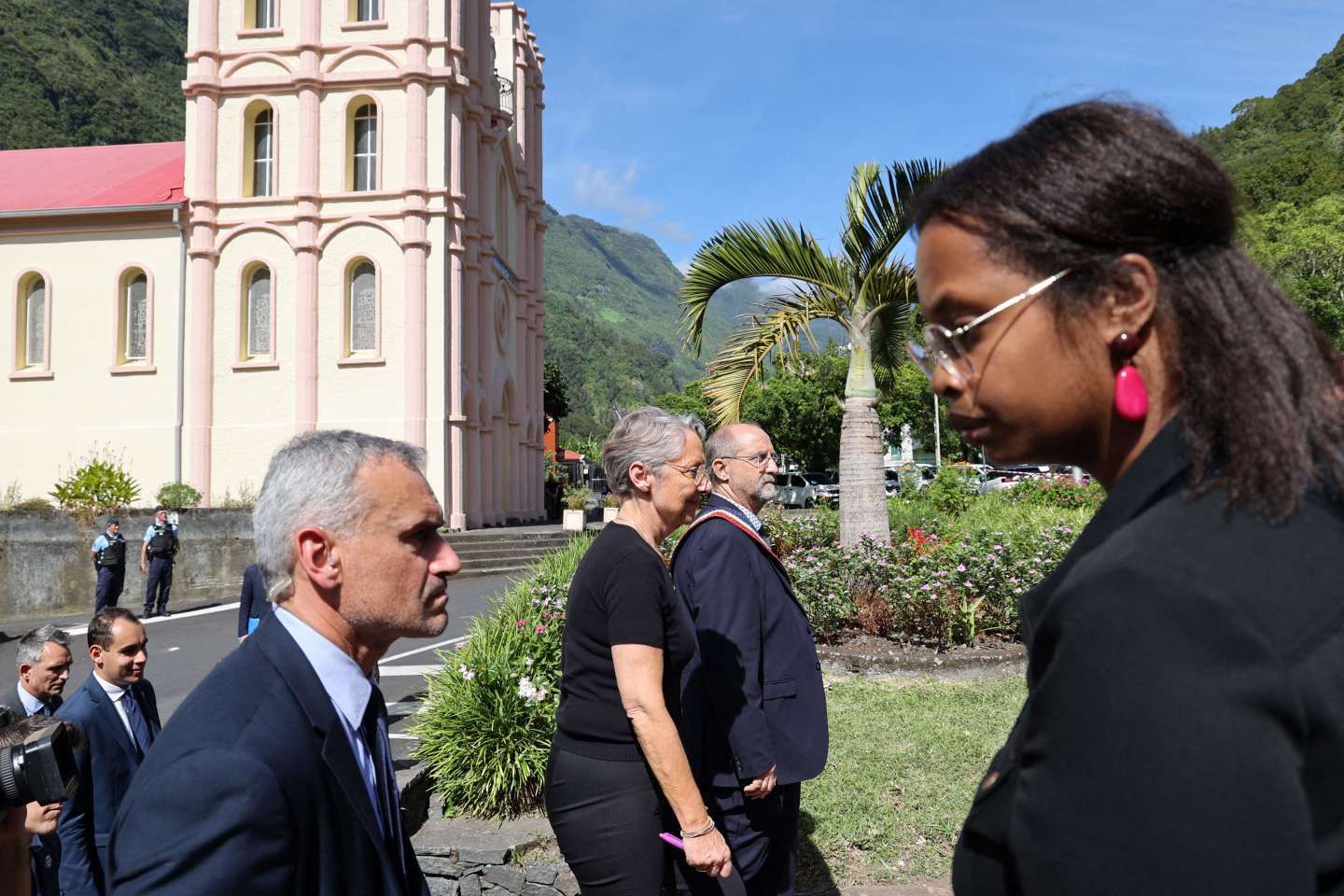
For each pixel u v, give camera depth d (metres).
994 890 0.91
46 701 4.21
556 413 43.53
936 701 6.87
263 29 23.05
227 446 22.84
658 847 2.65
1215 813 0.65
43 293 24.69
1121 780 0.69
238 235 23.16
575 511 24.14
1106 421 0.91
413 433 22.20
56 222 24.31
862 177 9.71
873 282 10.12
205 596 20.06
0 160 28.48
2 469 23.95
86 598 20.27
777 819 3.06
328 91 23.03
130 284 24.48
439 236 22.78
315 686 1.56
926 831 4.59
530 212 31.31
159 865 1.31
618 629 2.60
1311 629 0.72
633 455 2.85
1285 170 55.16
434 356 22.59
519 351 29.95
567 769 2.70
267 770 1.40
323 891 1.45
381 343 22.62
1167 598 0.72
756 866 2.99
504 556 20.00
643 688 2.54
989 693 7.08
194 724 1.44
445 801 4.92
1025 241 0.88
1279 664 0.69
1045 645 0.83
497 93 27.81
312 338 22.66
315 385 22.67
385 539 1.63
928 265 0.98
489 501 25.09
